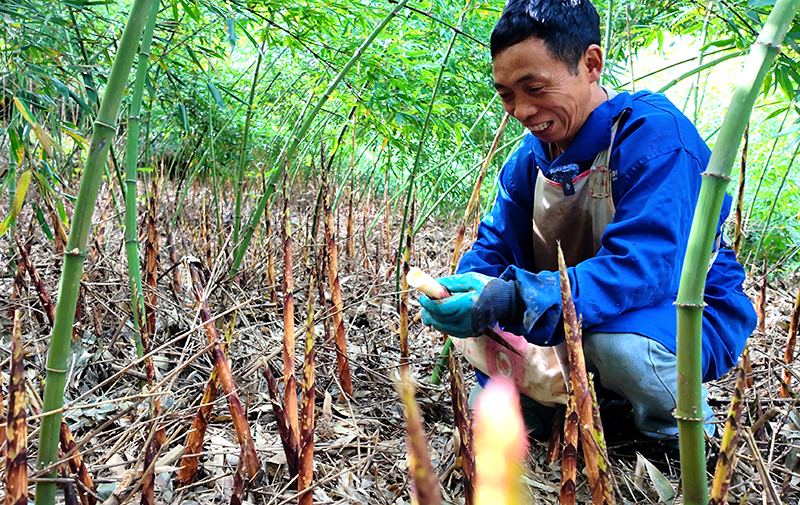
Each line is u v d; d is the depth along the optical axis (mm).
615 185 1401
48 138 1227
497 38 1311
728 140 739
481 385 1663
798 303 1745
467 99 3482
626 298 1259
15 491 680
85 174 806
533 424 1616
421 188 3994
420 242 3834
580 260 1596
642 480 1396
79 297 1743
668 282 1302
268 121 4043
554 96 1322
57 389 848
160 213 3107
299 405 1693
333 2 2211
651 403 1404
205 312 1164
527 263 1756
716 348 1465
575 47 1299
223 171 3459
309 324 1068
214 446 1409
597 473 775
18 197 1218
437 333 2299
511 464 147
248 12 2377
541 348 1449
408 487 1306
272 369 1809
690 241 771
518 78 1307
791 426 1585
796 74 1952
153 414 1106
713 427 1548
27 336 1750
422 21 3039
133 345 1809
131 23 807
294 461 1244
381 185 4676
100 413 1503
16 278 1846
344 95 2605
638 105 1397
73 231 817
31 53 1717
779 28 728
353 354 2043
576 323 752
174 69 2473
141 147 3391
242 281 2271
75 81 1869
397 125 2555
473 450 738
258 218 2002
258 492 1283
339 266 2902
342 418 1669
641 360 1352
